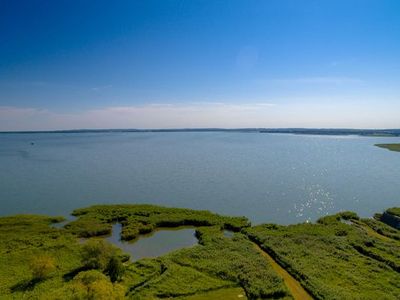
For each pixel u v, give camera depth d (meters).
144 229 64.69
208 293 41.56
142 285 42.69
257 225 66.75
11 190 96.69
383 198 89.69
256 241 58.75
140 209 76.06
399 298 39.34
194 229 66.94
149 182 107.94
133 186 102.38
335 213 77.75
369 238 58.06
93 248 47.12
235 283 43.69
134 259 52.97
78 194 92.62
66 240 58.25
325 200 88.00
